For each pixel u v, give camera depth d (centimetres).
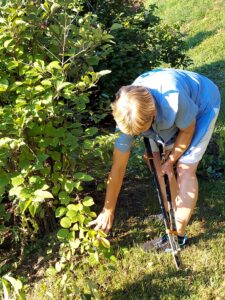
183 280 177
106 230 177
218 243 195
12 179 150
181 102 156
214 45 510
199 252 190
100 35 179
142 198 236
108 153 201
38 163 157
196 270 181
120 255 194
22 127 154
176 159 175
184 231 190
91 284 160
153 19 379
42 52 186
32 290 183
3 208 186
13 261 202
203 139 176
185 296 169
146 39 351
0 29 169
